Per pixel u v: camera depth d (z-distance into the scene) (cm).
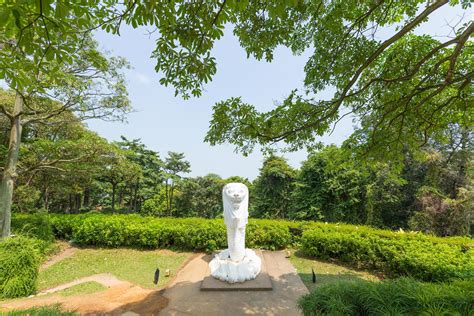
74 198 1811
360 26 409
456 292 269
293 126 448
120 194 2027
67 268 670
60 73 646
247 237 794
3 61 242
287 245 809
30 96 782
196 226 825
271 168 1630
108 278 594
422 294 270
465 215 962
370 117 497
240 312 431
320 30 419
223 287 514
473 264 468
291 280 561
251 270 556
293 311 432
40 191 1183
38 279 587
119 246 844
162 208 1986
